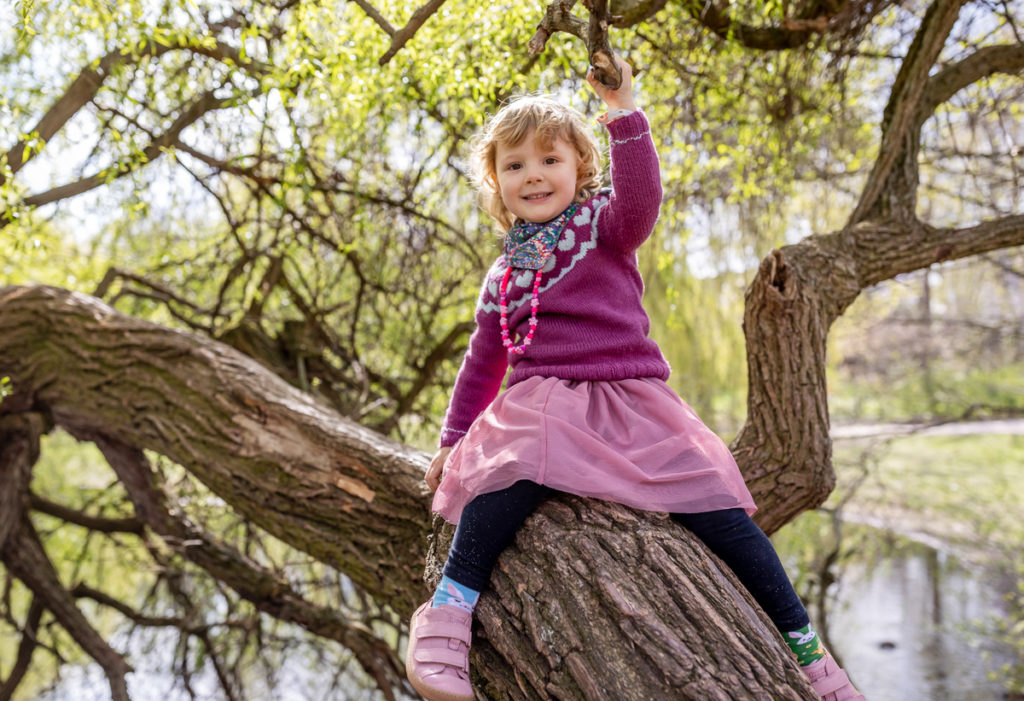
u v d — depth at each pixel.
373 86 3.52
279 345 5.34
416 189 4.88
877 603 9.50
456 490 1.91
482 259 4.80
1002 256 7.01
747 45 3.63
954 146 4.41
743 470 2.90
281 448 3.18
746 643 1.58
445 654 1.72
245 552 5.20
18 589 6.83
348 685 6.30
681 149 4.19
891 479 13.94
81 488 6.33
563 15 1.79
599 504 1.86
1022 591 8.05
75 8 2.96
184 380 3.52
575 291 1.94
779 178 4.53
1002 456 14.12
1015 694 7.00
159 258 5.31
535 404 1.84
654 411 1.87
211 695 6.20
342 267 5.27
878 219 3.39
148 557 6.78
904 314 10.03
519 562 1.82
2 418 4.02
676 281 6.60
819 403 2.88
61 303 4.01
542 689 1.63
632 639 1.59
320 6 3.24
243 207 5.59
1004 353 11.34
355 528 2.95
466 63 3.14
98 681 6.71
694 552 1.74
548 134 1.96
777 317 2.87
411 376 5.84
